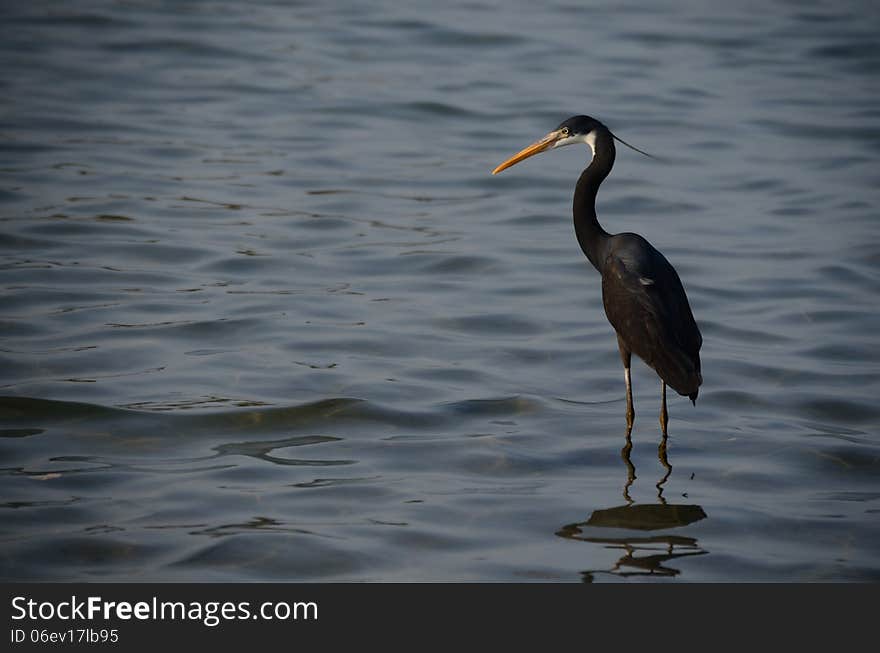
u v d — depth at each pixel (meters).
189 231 19.19
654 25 34.44
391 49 31.41
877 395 13.69
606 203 21.23
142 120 25.23
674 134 25.36
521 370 14.39
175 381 13.71
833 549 10.48
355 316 16.00
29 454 11.91
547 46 31.95
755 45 32.66
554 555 10.30
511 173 22.86
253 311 16.00
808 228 19.95
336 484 11.48
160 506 10.97
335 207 20.66
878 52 32.03
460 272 17.89
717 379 14.20
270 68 29.44
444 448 12.30
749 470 11.94
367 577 9.95
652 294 12.03
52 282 16.80
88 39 31.41
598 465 12.03
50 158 22.56
